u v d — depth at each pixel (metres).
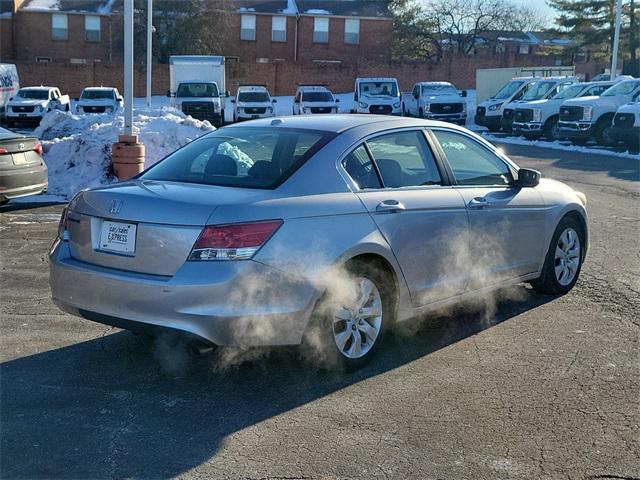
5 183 10.38
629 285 7.03
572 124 23.36
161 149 14.61
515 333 5.68
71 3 51.84
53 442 3.90
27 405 4.36
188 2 48.78
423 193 5.25
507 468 3.64
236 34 52.78
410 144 5.43
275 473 3.59
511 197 5.94
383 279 4.97
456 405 4.36
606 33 49.81
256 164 4.91
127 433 4.01
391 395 4.50
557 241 6.53
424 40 56.34
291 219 4.40
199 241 4.20
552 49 64.12
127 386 4.64
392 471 3.61
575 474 3.58
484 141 6.09
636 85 22.94
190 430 4.04
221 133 5.54
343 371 4.80
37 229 9.72
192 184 4.82
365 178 4.98
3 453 3.79
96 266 4.58
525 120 26.47
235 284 4.16
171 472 3.60
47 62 47.28
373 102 35.75
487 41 58.31
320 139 4.98
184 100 30.50
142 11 48.69
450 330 5.75
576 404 4.38
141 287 4.28
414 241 5.07
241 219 4.24
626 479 3.54
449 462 3.70
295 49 53.88
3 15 50.31
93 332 5.66
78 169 13.60
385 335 5.52
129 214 4.43
